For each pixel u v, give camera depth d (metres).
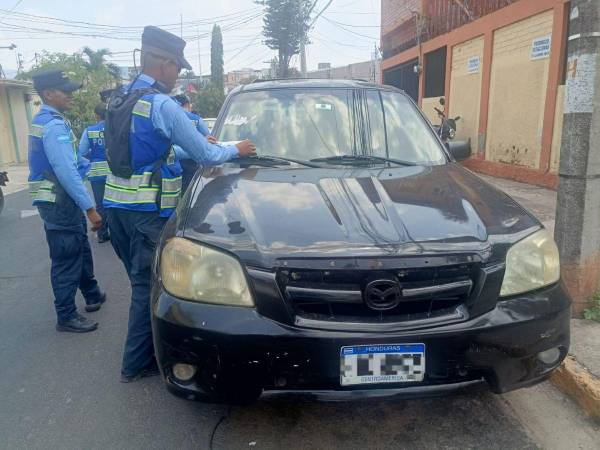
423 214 2.42
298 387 2.16
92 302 4.37
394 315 2.14
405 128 3.62
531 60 8.95
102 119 6.30
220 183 2.87
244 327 2.10
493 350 2.17
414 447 2.48
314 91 3.81
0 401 3.00
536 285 2.29
